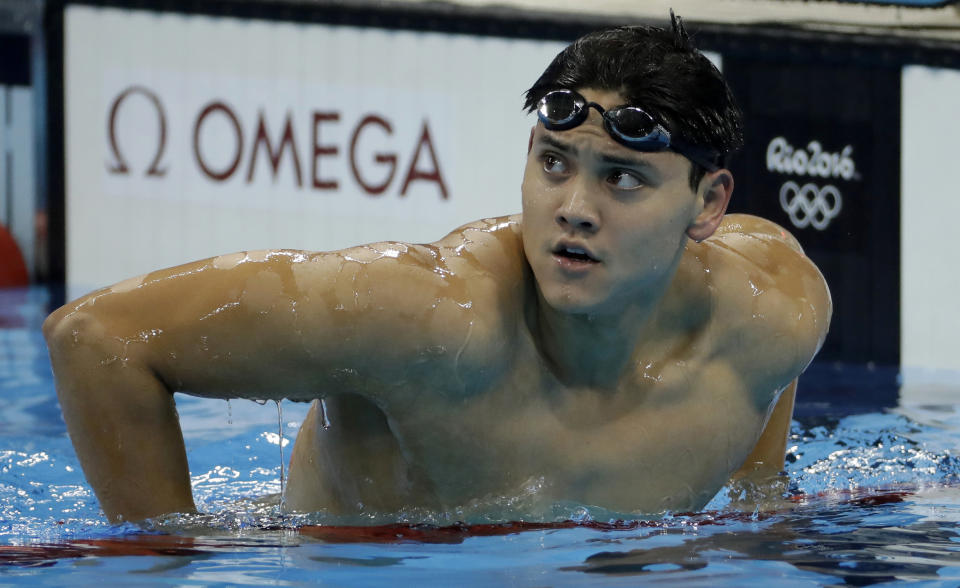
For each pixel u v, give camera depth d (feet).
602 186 18.51
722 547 18.52
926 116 72.38
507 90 73.20
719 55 70.79
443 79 72.84
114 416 18.69
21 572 16.74
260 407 40.88
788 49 70.85
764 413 23.06
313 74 72.28
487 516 20.51
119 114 73.36
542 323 20.26
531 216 18.93
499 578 16.21
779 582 16.26
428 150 72.90
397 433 19.84
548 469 20.65
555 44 73.41
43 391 43.04
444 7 72.54
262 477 29.73
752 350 22.24
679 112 18.78
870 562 17.57
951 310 72.13
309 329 18.17
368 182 72.64
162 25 72.59
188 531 19.29
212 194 72.90
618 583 16.01
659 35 19.65
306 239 72.54
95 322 18.61
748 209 70.33
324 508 21.57
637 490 21.40
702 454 21.89
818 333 23.09
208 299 18.38
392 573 16.51
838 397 48.26
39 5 73.20
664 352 21.48
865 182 71.77
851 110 71.67
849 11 72.23
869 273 71.41
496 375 19.53
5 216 78.07
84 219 74.18
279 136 72.49
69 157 73.97
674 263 20.38
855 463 30.58
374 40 72.23
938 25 72.79
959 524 20.79
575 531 19.54
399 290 18.56
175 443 19.48
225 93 72.59
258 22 72.02
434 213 73.10
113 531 19.13
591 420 20.76
